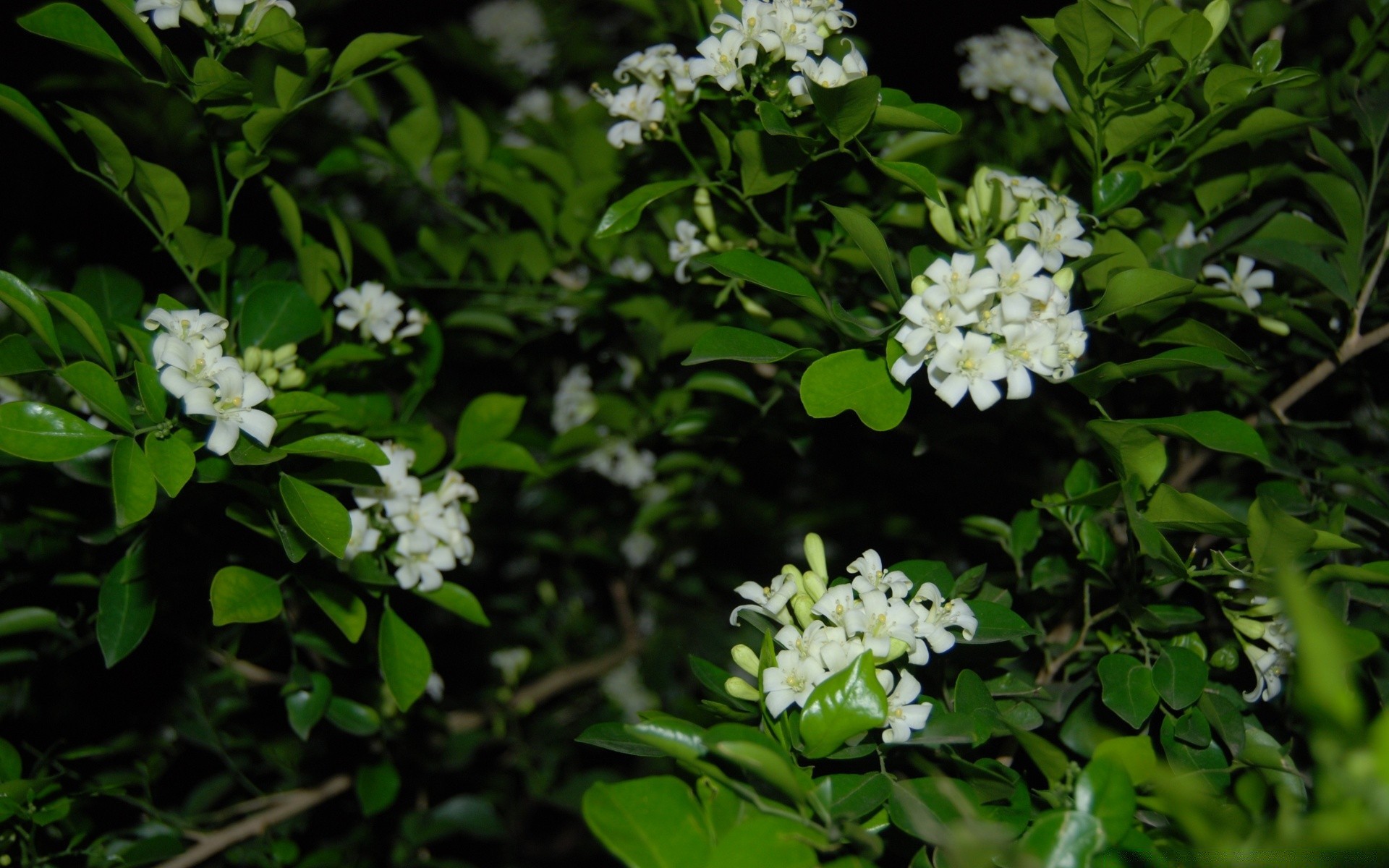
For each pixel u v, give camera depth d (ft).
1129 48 2.23
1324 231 2.36
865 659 1.94
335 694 2.69
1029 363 2.01
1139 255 2.18
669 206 2.62
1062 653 2.35
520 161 2.85
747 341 2.14
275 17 2.20
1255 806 1.95
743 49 2.19
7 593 2.55
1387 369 2.62
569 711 3.71
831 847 1.88
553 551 3.77
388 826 3.10
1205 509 2.04
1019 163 2.74
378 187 3.34
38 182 2.89
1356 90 2.44
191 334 2.09
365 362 2.51
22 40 3.14
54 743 2.52
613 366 3.10
